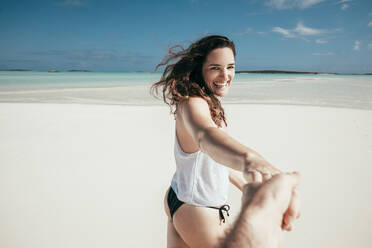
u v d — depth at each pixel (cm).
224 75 150
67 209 315
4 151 525
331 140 590
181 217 143
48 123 783
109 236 267
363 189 356
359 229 272
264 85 2802
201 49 149
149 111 1007
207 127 98
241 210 35
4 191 358
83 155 502
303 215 297
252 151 68
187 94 136
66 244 254
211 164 136
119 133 673
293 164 449
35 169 434
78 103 1266
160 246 252
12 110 1012
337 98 1527
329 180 386
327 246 248
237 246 31
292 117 867
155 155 504
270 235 32
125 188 370
